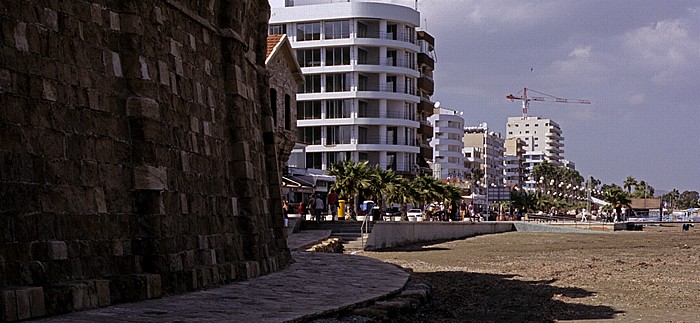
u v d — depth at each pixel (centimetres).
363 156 9425
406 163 9700
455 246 4934
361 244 4416
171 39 1531
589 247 4806
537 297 2119
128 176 1331
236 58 1877
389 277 1955
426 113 10725
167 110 1468
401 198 7019
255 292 1529
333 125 9312
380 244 4638
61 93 1181
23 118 1098
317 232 4325
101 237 1245
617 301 2036
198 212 1592
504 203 14825
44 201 1124
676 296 2158
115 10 1341
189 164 1562
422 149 10606
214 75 1784
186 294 1433
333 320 1280
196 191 1592
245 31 2058
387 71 9375
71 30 1217
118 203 1298
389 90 9475
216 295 1441
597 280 2633
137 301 1277
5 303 987
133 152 1344
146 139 1348
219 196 1734
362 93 9250
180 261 1437
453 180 13900
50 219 1133
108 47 1311
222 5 1861
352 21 9306
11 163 1069
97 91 1267
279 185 2228
